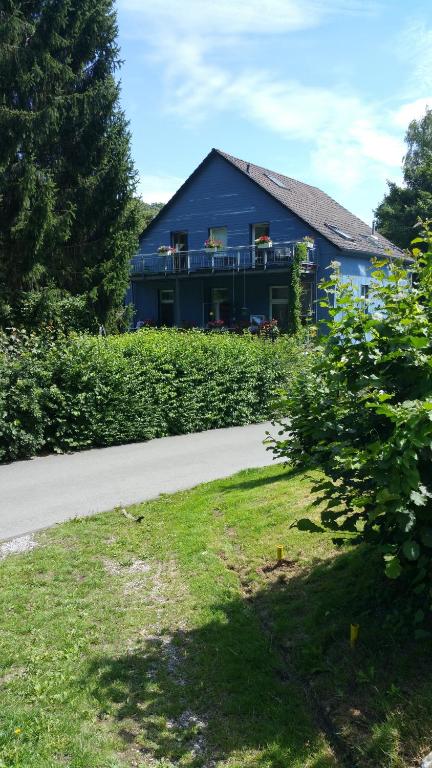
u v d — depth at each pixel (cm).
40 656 366
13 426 906
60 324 1769
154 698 327
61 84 1867
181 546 547
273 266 2328
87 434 999
